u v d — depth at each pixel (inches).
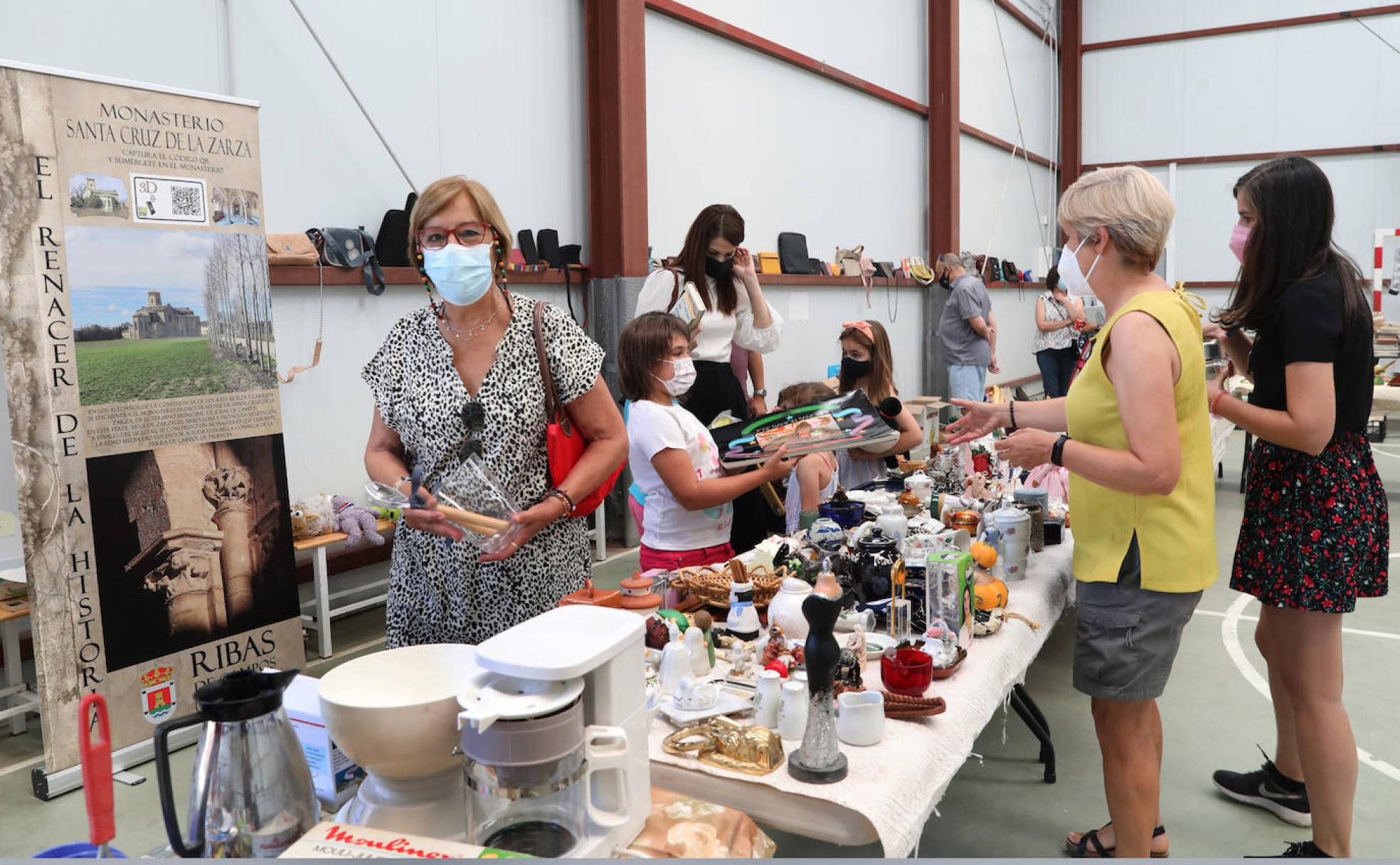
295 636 131.2
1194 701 132.5
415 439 74.1
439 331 74.2
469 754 40.9
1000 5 451.2
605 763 44.1
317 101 164.1
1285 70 478.3
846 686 66.2
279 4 156.9
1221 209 502.0
